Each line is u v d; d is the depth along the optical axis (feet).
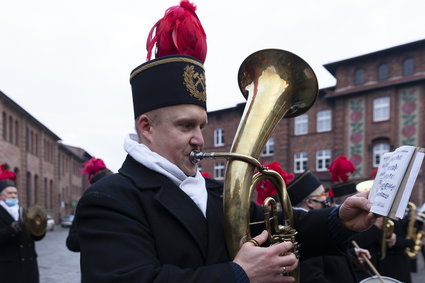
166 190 4.55
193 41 5.05
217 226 4.68
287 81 5.41
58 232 86.89
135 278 3.65
